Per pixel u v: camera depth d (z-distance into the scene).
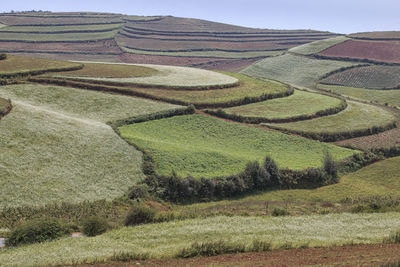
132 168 49.81
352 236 28.92
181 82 94.25
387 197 46.78
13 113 56.06
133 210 34.50
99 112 70.12
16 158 45.28
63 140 52.19
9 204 37.81
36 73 85.44
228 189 48.66
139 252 24.53
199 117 73.19
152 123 68.44
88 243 27.08
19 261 23.05
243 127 71.31
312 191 51.38
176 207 44.94
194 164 52.84
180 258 23.94
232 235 29.02
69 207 39.00
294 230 30.80
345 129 74.62
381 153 65.56
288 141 66.94
